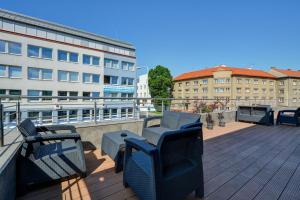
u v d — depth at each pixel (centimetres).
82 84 2469
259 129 618
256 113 727
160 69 4094
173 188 173
